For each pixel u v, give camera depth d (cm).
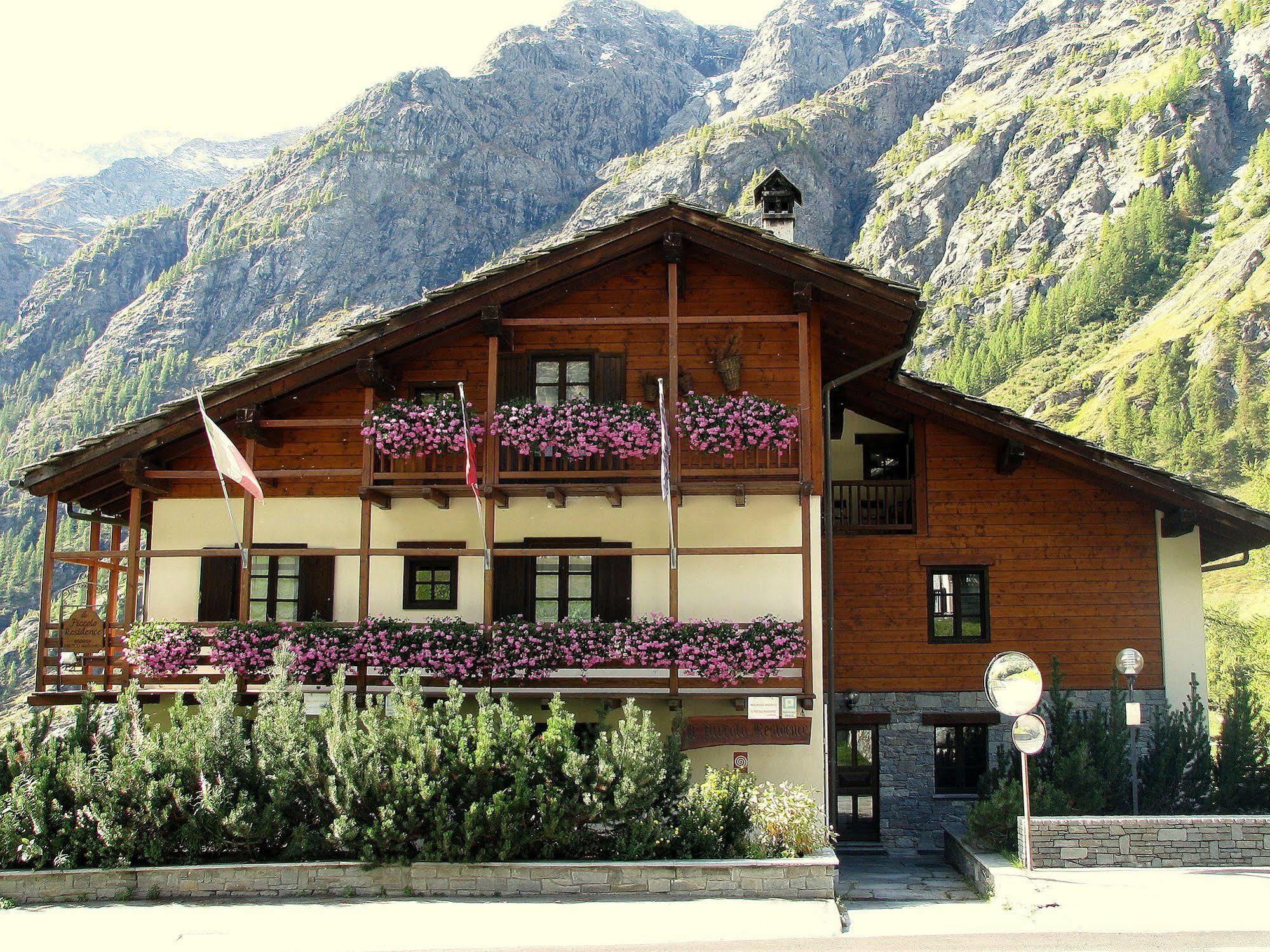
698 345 1792
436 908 1300
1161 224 13175
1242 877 1422
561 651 1631
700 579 1764
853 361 1920
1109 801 1755
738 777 1524
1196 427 8462
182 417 1741
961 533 2052
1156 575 2023
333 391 1859
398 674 1507
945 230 17100
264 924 1241
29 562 13738
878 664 2038
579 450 1675
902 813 2006
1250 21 17912
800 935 1204
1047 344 12106
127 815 1390
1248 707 1828
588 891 1357
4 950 1163
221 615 1839
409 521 1823
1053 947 1150
